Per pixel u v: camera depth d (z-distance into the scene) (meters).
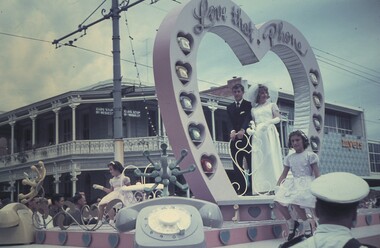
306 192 5.68
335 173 2.31
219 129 24.80
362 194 2.16
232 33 8.84
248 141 8.60
